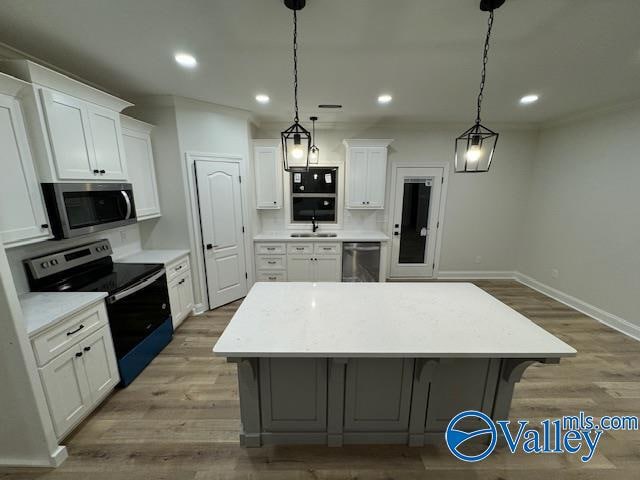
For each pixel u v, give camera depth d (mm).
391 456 1761
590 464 1713
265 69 2348
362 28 1752
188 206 3301
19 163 1760
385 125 4340
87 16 1623
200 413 2059
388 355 1375
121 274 2473
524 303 3902
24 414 1578
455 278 4844
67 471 1643
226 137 3545
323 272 4230
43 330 1593
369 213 4637
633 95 2916
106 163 2381
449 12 1586
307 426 1805
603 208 3387
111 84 2691
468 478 1634
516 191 4562
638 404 2158
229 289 3863
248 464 1703
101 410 2076
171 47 1993
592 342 2957
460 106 3385
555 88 2764
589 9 1540
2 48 1942
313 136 4367
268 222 4605
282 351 1373
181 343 2938
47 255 2158
